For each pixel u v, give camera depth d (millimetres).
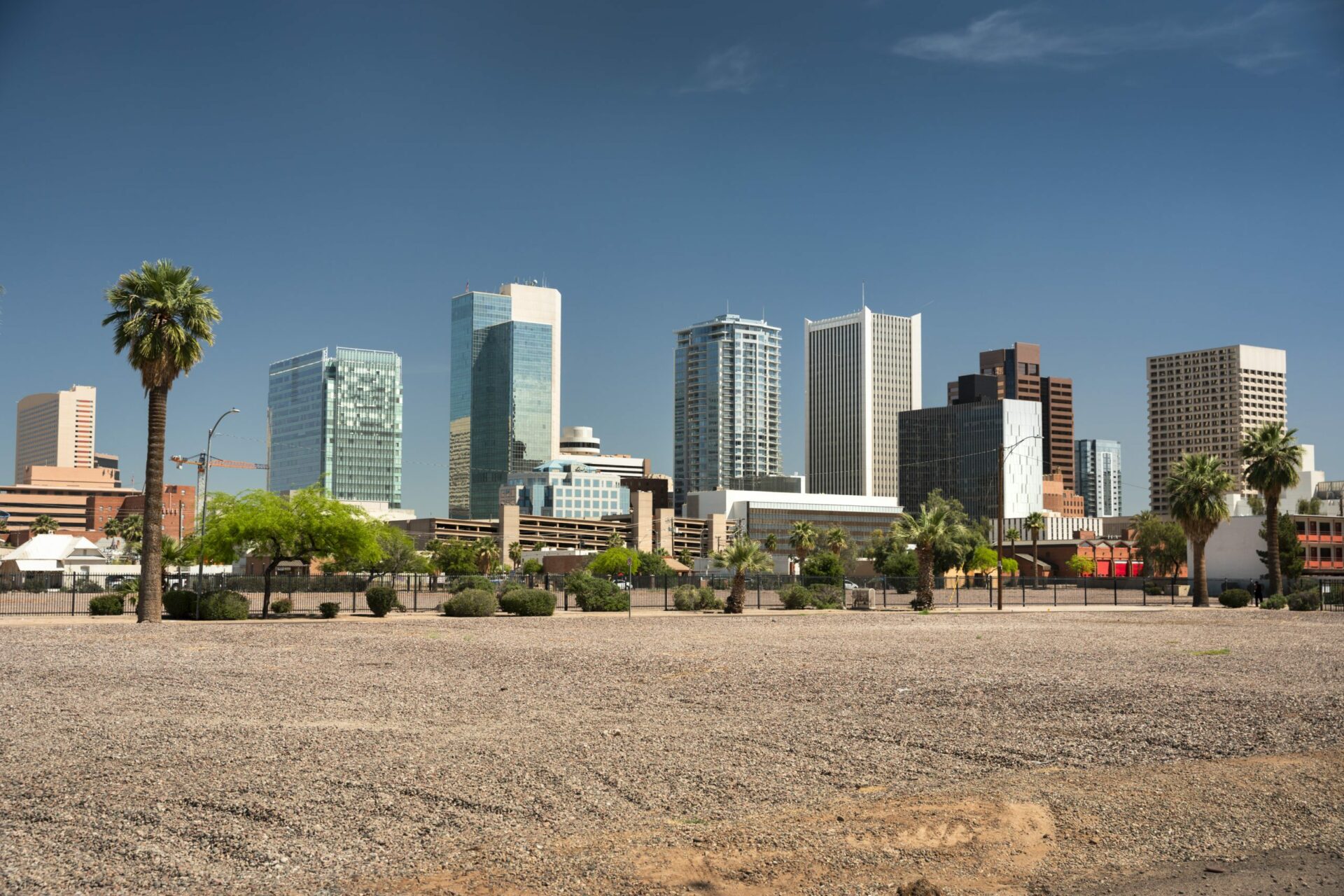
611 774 14672
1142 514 163250
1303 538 113875
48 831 11758
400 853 11117
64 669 28875
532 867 10727
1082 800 13430
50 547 130875
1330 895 10211
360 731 18172
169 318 50969
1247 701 22297
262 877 10375
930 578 73750
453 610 61406
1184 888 10430
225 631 46188
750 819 12477
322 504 59156
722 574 153250
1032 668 29828
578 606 74312
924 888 10180
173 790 13594
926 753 16391
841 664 30797
